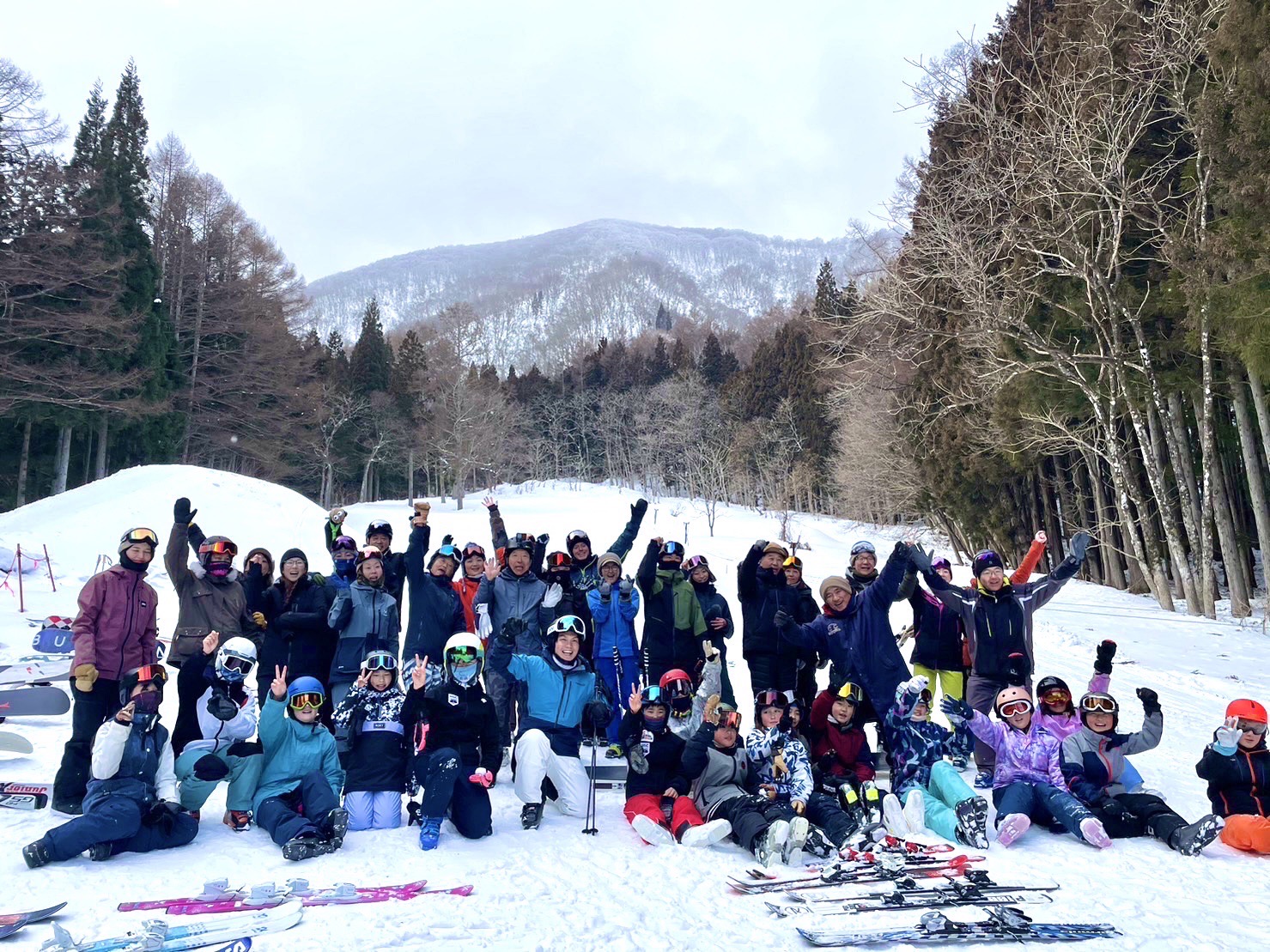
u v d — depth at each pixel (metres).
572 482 87.38
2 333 33.19
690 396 79.94
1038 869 5.29
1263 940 4.21
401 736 6.16
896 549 7.04
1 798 5.86
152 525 21.28
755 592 7.82
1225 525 19.95
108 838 5.00
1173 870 5.28
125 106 41.31
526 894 4.72
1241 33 14.46
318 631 7.16
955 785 5.97
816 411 60.84
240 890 4.60
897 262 26.53
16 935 3.94
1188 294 16.53
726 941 4.16
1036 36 25.42
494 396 73.62
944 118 23.95
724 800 5.96
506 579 7.88
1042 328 21.11
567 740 6.56
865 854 5.43
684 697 6.26
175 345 45.09
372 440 68.31
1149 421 21.73
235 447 49.47
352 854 5.33
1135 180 18.59
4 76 32.62
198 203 50.09
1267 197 14.05
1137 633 17.36
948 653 8.05
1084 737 6.34
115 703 5.97
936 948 4.09
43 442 38.59
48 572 17.05
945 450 28.05
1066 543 29.45
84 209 35.91
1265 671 13.96
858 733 6.72
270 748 5.83
